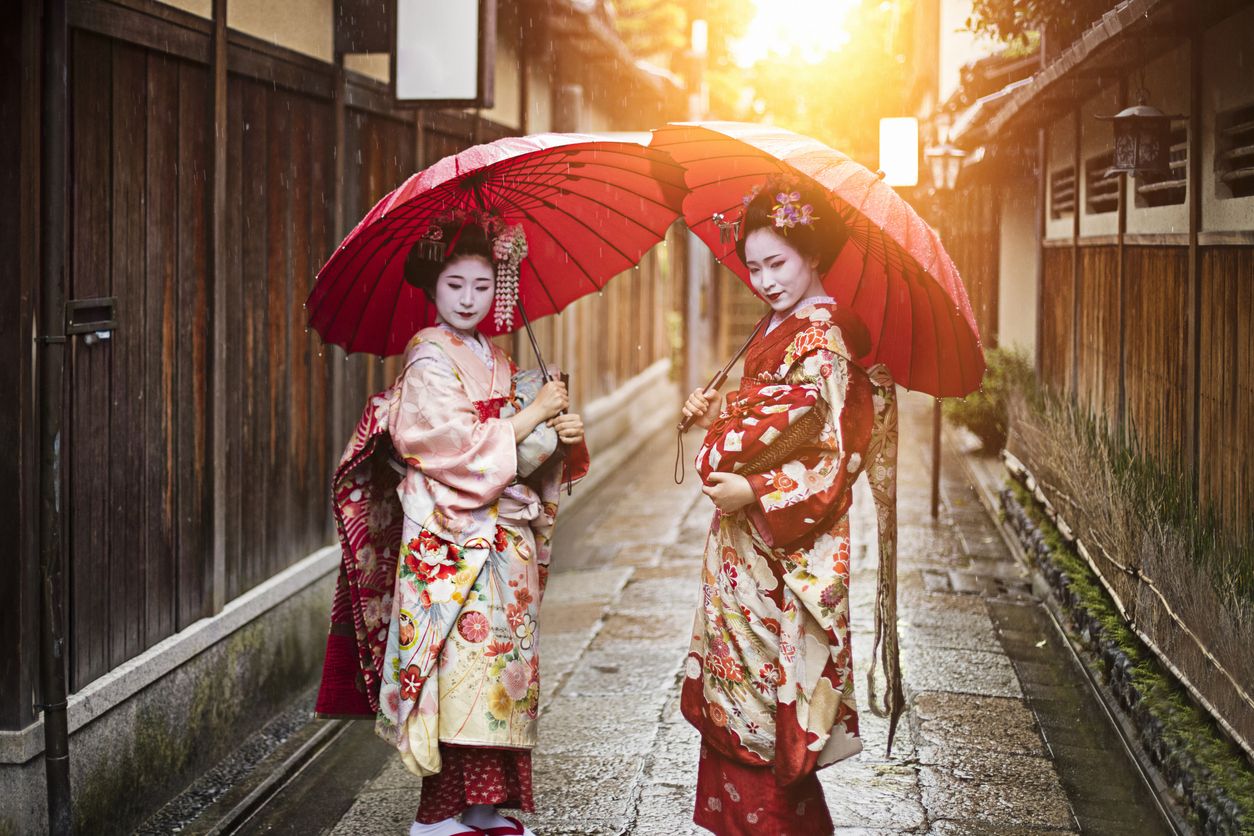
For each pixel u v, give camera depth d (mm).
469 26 5910
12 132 3406
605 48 10391
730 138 2996
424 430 3344
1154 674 4566
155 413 4273
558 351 11125
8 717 3488
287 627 5457
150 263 4207
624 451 13242
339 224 5891
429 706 3336
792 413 3086
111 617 4008
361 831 4074
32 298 3475
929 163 11820
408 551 3377
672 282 19578
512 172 3455
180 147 4391
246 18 4895
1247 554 4148
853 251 3352
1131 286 6352
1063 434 6648
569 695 5379
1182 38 5336
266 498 5285
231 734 4891
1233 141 4750
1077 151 7941
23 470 3463
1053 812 3979
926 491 9953
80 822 3781
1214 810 3457
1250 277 4336
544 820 3994
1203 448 4891
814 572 3152
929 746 4535
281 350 5387
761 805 3242
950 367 3350
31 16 3406
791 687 3152
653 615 6781
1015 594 6797
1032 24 6598
